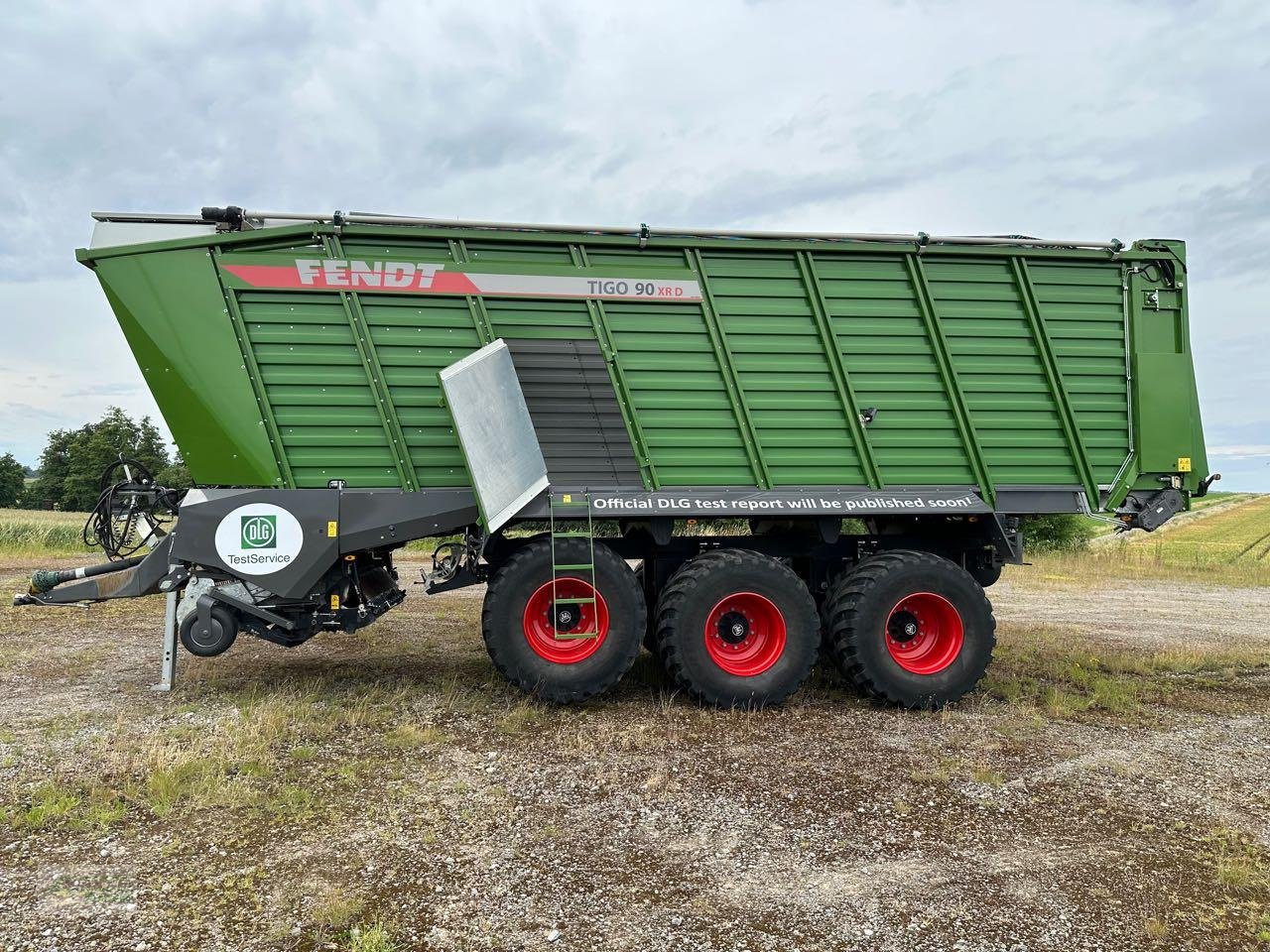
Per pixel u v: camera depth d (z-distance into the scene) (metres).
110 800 3.85
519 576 5.38
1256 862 3.43
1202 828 3.77
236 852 3.37
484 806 3.86
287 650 7.12
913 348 5.88
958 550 6.47
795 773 4.37
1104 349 6.02
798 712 5.51
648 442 5.65
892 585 5.60
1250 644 8.31
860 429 5.82
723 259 5.70
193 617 5.28
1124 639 8.54
